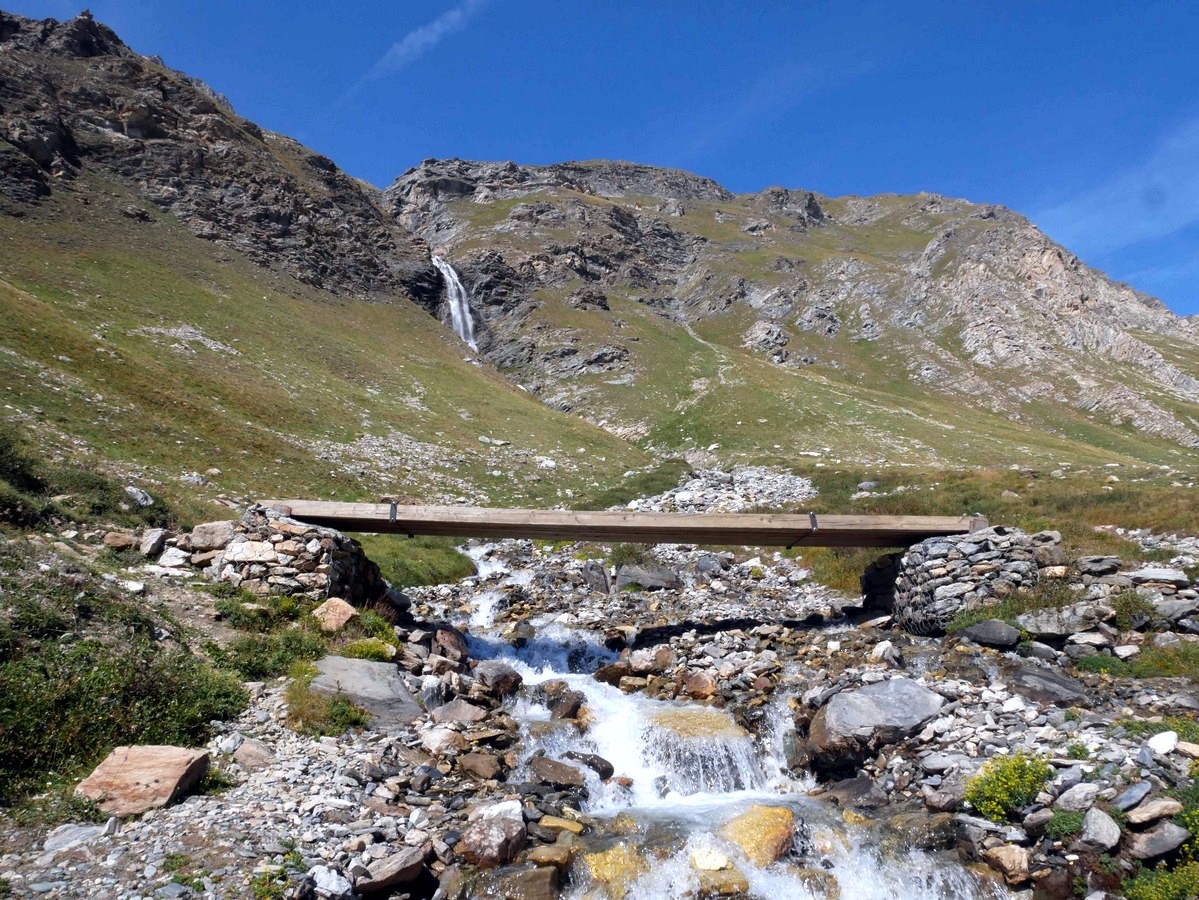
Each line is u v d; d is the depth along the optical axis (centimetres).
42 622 1256
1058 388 12938
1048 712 1428
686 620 2352
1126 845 1038
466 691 1630
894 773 1341
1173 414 11850
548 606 2588
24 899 798
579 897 1031
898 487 4438
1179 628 1708
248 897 855
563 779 1320
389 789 1168
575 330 12019
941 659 1758
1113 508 2827
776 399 8675
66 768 1037
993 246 18312
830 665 1822
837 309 16712
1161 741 1214
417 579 2898
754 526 2219
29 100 8494
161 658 1324
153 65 11344
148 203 8731
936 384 13238
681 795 1383
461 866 1027
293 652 1544
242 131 11538
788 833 1177
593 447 6806
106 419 3581
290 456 4319
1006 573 1977
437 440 5919
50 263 6262
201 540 1914
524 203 19688
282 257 9469
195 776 1067
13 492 1839
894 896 1085
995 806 1151
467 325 12262
